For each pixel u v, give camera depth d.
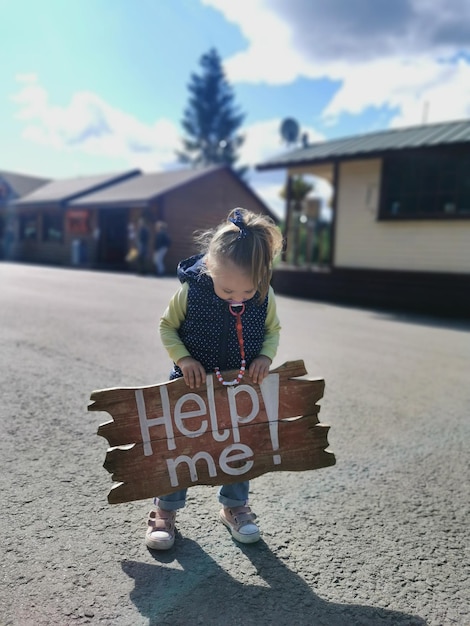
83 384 3.90
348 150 11.72
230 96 51.53
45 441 2.87
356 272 11.72
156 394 1.95
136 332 6.05
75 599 1.69
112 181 24.78
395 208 11.26
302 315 8.88
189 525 2.22
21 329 5.76
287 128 15.84
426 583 1.91
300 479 2.71
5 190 27.06
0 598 1.66
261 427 2.07
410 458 3.04
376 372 4.99
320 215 15.80
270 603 1.75
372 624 1.68
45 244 24.17
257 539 2.09
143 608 1.68
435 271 10.73
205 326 1.99
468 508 2.48
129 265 20.52
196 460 2.01
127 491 1.93
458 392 4.47
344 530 2.24
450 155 10.25
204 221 22.22
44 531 2.05
